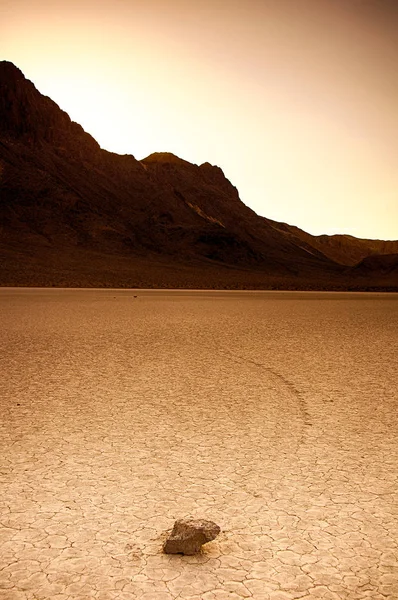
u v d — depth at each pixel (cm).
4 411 748
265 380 995
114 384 937
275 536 410
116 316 2458
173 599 335
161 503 462
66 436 641
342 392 900
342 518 440
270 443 626
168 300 4234
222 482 509
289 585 350
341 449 608
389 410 781
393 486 505
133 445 612
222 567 369
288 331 1942
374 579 358
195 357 1259
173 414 745
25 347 1383
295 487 500
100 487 494
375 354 1361
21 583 349
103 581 351
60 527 419
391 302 5009
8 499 468
